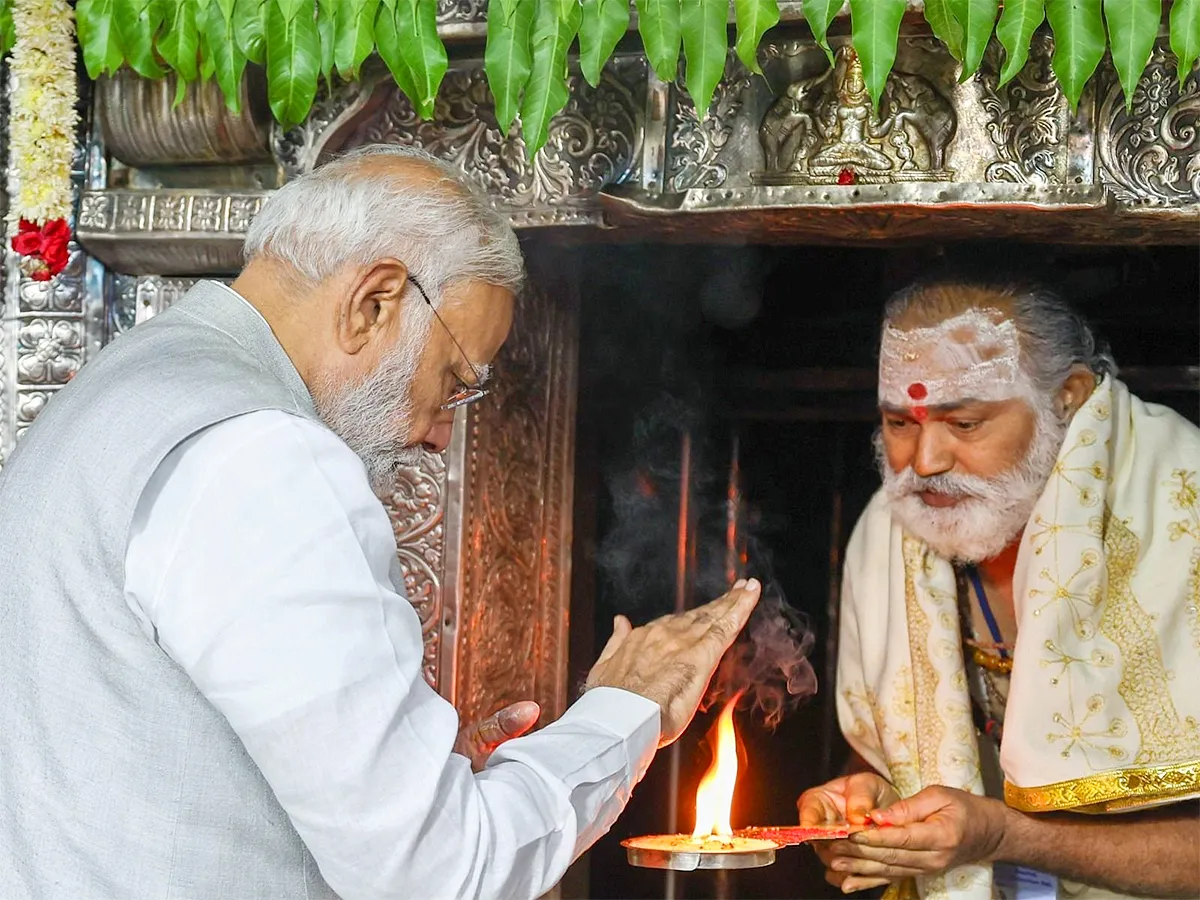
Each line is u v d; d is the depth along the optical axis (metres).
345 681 1.06
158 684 1.12
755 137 1.77
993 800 1.79
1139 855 1.80
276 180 1.90
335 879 1.08
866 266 2.40
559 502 2.23
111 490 1.12
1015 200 1.66
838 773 2.53
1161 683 1.80
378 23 1.73
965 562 1.96
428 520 1.95
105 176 1.93
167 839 1.12
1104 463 1.86
